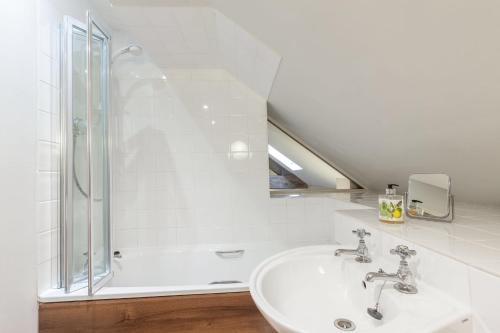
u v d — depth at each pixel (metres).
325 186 2.68
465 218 1.07
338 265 0.96
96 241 1.44
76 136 1.36
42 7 1.25
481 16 0.62
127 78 2.15
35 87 1.21
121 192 2.11
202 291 1.21
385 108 1.22
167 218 2.15
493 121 0.88
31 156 1.18
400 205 0.97
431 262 0.67
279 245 2.18
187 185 2.18
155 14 1.58
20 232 1.12
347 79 1.22
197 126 2.21
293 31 1.15
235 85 2.24
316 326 0.79
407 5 0.71
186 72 2.21
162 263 2.04
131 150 2.14
